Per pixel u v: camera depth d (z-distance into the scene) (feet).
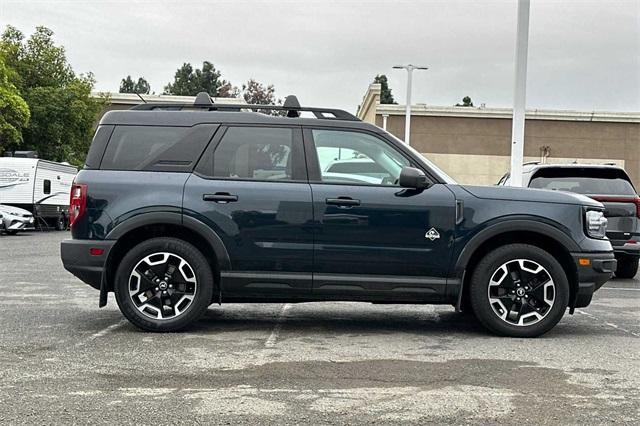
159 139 21.68
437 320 24.63
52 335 20.99
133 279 21.16
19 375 16.49
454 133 135.03
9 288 31.50
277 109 22.34
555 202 21.29
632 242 36.40
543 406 14.49
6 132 107.96
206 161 21.48
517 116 45.09
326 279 20.97
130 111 22.12
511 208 21.08
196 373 16.78
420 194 21.08
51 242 68.08
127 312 21.13
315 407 14.28
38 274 37.37
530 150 135.03
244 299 21.72
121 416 13.62
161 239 21.13
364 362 18.07
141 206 20.97
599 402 14.80
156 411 13.94
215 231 20.97
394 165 21.59
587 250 21.15
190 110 22.35
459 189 21.31
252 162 21.52
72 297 28.71
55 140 130.41
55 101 128.36
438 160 135.23
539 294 21.25
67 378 16.25
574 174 38.09
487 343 20.57
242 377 16.48
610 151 134.41
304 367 17.47
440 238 20.95
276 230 20.97
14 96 107.24
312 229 20.95
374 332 22.21
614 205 36.50
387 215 20.90
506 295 21.30
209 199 21.02
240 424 13.24
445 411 14.11
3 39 129.59
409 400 14.80
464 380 16.42
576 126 134.31
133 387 15.57
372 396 15.07
